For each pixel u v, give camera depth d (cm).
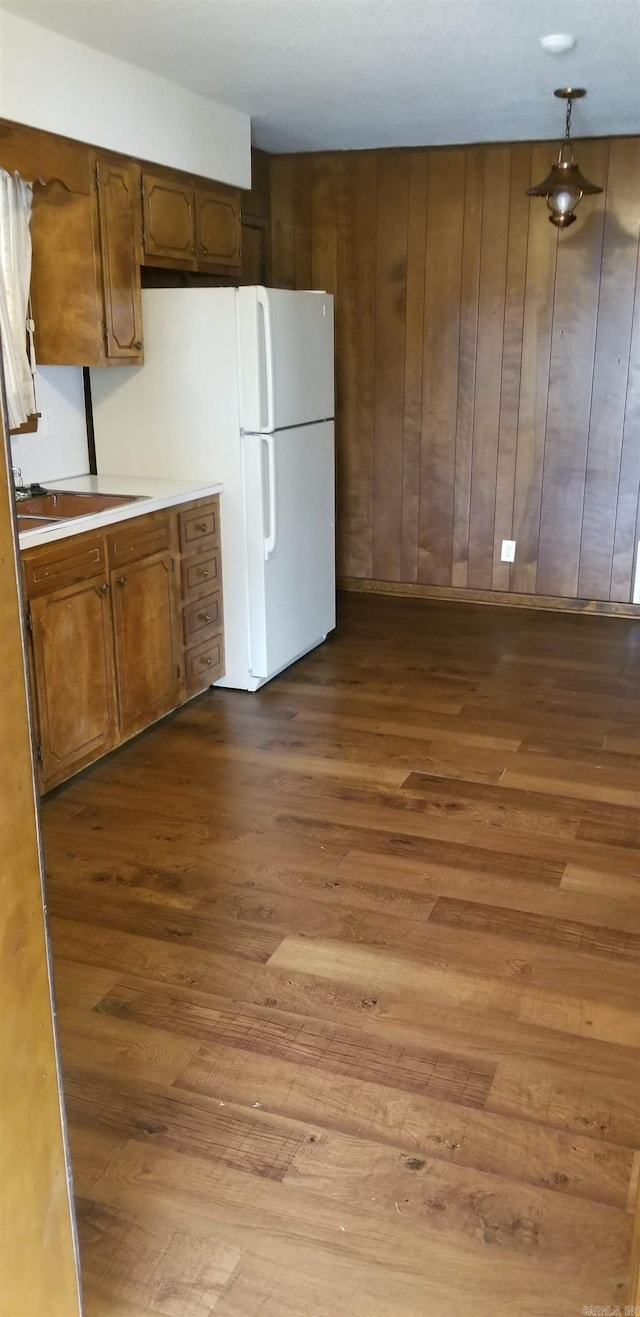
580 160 476
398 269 520
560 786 328
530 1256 163
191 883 272
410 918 255
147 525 347
